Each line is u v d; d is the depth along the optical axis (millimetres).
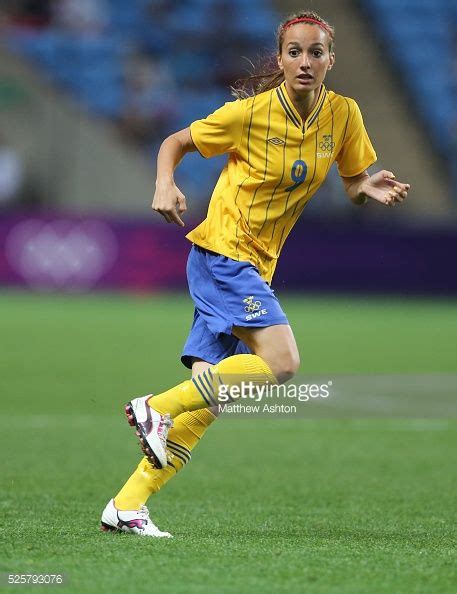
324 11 90688
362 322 60938
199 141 15625
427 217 83250
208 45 83938
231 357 15203
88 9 84438
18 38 81812
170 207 15203
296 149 15594
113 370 39531
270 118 15516
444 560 13578
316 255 72062
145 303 66562
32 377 37750
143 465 15477
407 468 24016
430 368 42688
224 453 25844
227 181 15883
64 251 69188
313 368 42031
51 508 18078
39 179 73125
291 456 25500
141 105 80500
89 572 12383
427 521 17672
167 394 15141
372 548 14422
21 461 23641
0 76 73188
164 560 13070
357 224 74812
